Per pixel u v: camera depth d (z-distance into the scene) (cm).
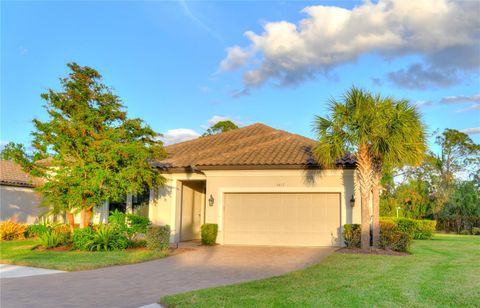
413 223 2550
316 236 1905
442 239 2600
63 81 1827
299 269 1205
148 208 2183
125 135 1823
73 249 1652
